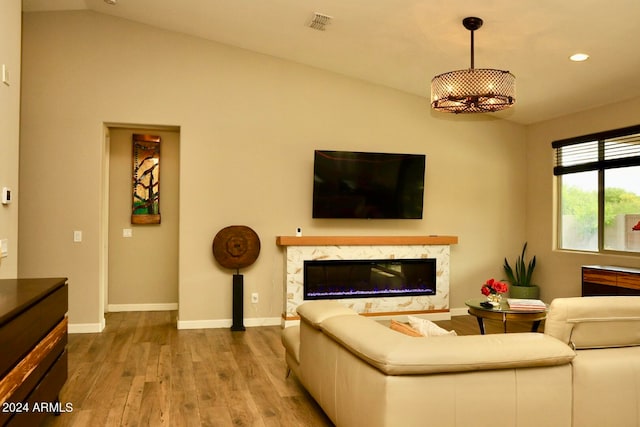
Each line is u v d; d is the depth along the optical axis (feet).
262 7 14.64
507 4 12.05
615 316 8.22
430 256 20.07
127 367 13.35
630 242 17.39
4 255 10.60
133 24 17.63
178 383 12.08
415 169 19.84
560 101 18.37
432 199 20.74
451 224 20.97
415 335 8.34
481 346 7.15
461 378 7.04
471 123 21.18
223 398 11.09
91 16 17.31
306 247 18.57
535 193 21.53
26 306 7.35
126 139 21.31
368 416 7.23
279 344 15.90
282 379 12.42
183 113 18.01
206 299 18.20
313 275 18.90
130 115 17.54
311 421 9.86
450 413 6.97
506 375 7.25
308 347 10.23
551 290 20.62
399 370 6.73
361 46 16.38
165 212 21.68
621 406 7.84
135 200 21.27
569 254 19.71
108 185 21.09
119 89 17.48
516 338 7.53
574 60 14.79
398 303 19.66
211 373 12.89
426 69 17.56
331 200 18.92
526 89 17.65
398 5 13.01
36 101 16.92
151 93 17.74
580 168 19.25
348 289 19.34
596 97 17.44
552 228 20.66
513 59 15.34
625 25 12.35
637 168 17.16
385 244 19.33
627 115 17.31
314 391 9.84
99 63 17.35
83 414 10.14
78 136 17.13
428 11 13.06
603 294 16.40
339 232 19.61
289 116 19.02
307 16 14.71
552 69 15.67
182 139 17.99
